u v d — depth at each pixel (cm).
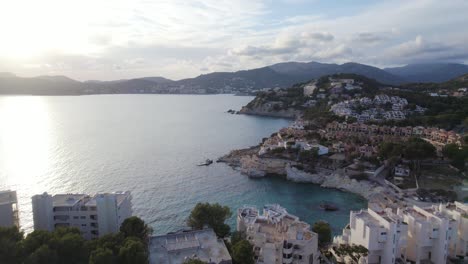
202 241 8594
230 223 13050
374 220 8831
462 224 8988
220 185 17962
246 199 16012
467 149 17862
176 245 8288
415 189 15638
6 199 9238
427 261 8644
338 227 12862
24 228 12319
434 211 9375
